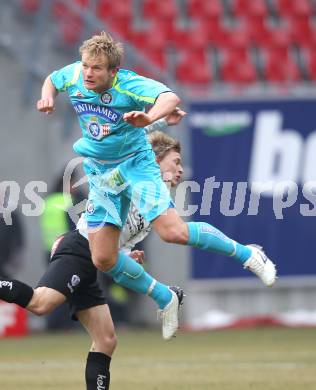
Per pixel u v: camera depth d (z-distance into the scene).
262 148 53.91
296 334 49.44
